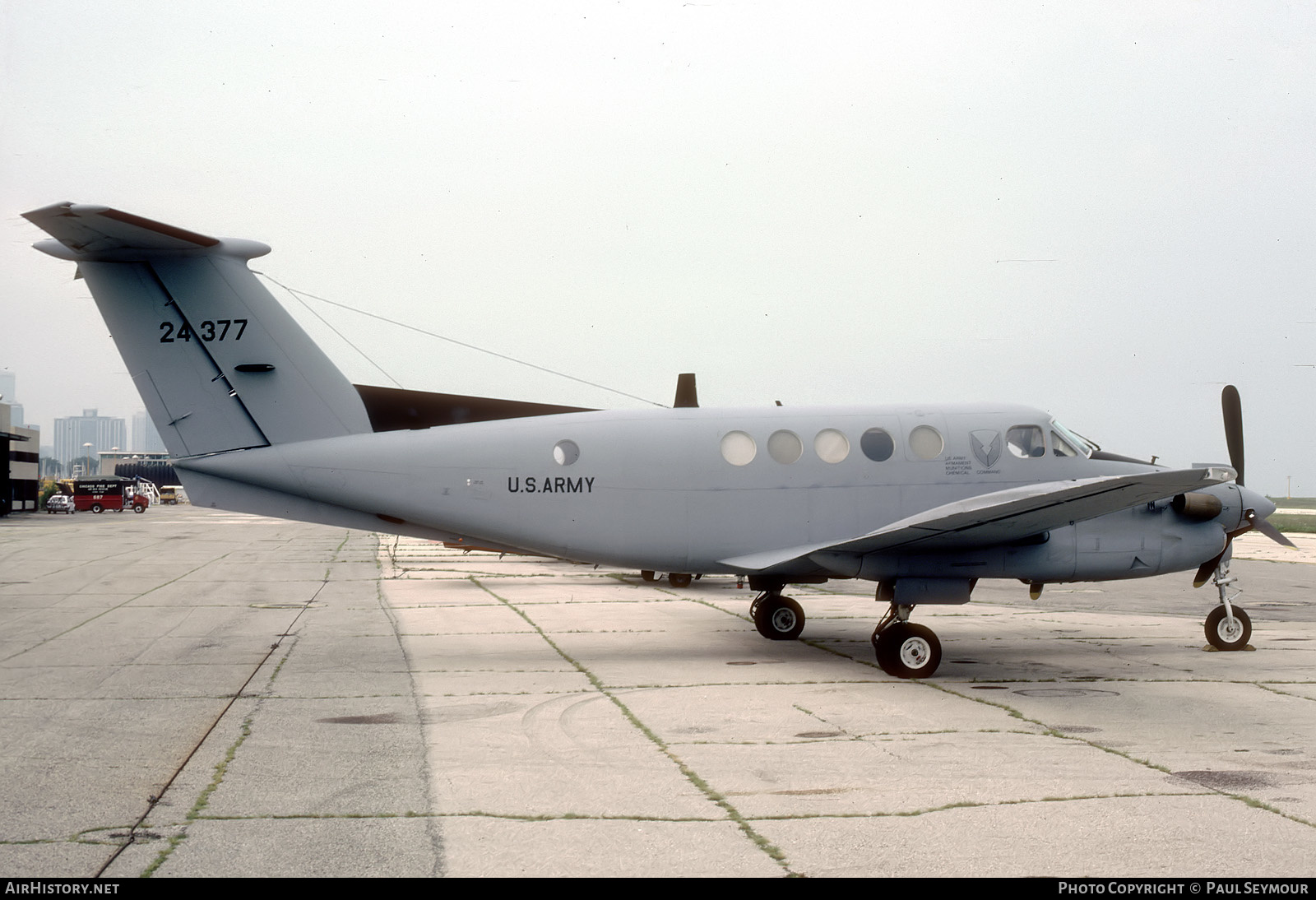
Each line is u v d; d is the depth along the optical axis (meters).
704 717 8.30
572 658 11.45
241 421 11.44
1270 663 11.30
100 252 11.10
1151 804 5.85
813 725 8.00
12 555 30.19
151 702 8.85
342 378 11.70
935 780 6.37
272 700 8.94
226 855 4.98
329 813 5.68
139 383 11.31
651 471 11.45
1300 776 6.47
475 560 28.52
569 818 5.60
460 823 5.50
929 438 11.80
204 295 11.34
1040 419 12.05
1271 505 12.07
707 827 5.44
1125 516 11.46
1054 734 7.70
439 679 10.05
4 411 66.88
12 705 8.72
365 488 11.34
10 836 5.27
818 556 10.90
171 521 63.59
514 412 12.47
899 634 10.31
